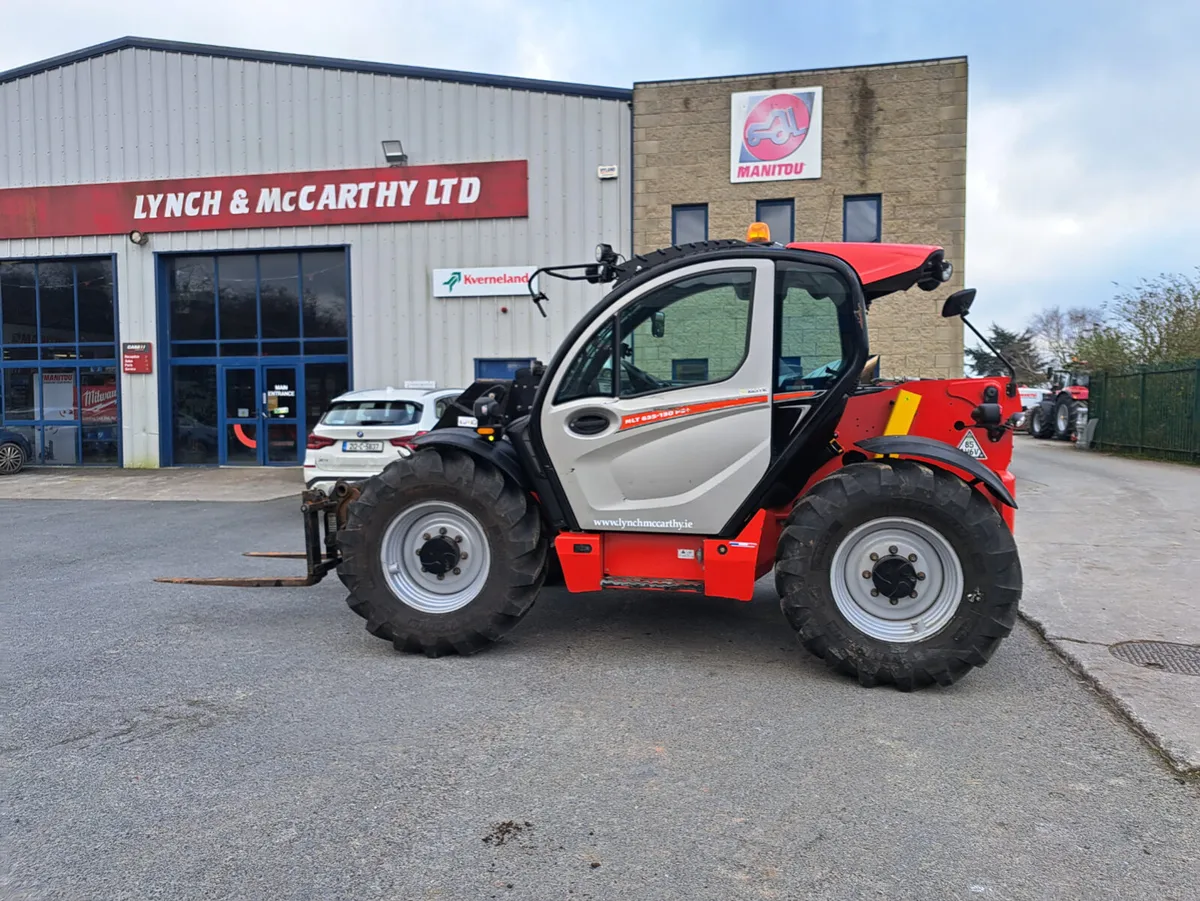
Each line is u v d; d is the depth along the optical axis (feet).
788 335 13.60
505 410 17.16
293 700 12.65
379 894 7.70
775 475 13.55
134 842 8.62
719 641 15.67
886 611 13.17
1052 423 79.71
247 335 54.65
